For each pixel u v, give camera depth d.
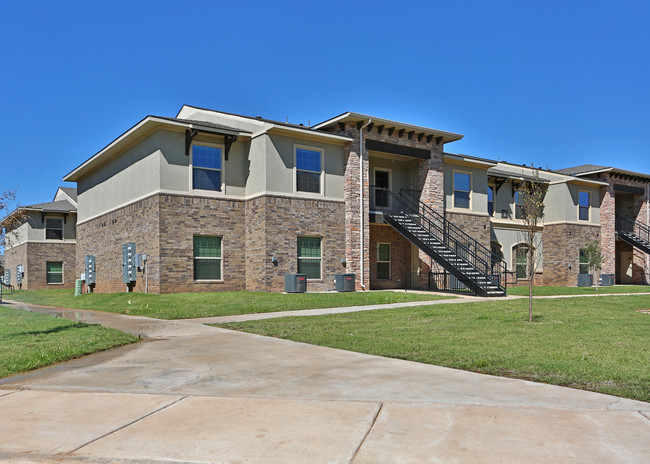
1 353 8.61
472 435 4.48
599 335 10.05
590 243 31.23
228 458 4.09
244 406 5.47
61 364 7.98
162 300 18.30
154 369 7.46
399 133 24.95
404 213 25.95
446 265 22.41
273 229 21.38
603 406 5.29
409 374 6.84
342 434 4.55
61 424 4.98
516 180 31.84
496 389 6.02
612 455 4.02
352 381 6.50
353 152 23.55
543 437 4.41
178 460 4.07
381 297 19.05
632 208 37.50
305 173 22.58
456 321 12.41
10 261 39.66
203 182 21.64
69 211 35.22
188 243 20.97
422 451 4.14
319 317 13.60
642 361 7.45
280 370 7.21
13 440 4.56
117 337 10.35
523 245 28.38
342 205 23.45
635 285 34.00
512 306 16.14
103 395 6.05
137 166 22.36
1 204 19.36
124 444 4.41
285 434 4.58
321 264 22.75
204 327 12.12
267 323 12.41
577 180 32.66
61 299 23.67
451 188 27.64
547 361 7.46
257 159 21.88
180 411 5.34
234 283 22.06
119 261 23.86
